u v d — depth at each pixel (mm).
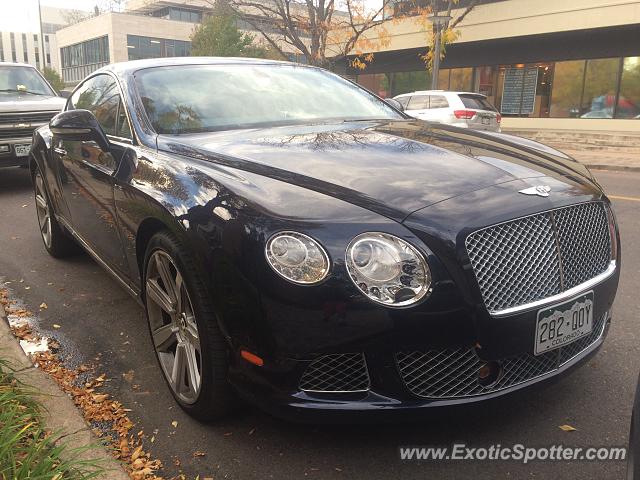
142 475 2270
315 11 19750
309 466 2344
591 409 2707
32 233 6137
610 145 17016
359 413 2133
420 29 22516
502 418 2641
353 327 2064
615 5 17766
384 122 3541
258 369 2189
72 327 3750
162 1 48812
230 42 27188
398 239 2113
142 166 2957
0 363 2811
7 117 8227
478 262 2168
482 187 2383
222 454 2428
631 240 5805
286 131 3180
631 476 1713
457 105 13625
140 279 3105
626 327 3641
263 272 2117
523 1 19906
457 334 2127
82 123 3377
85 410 2746
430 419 2189
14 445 2152
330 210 2182
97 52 49594
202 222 2346
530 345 2266
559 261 2365
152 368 3199
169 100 3438
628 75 19312
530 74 21922
